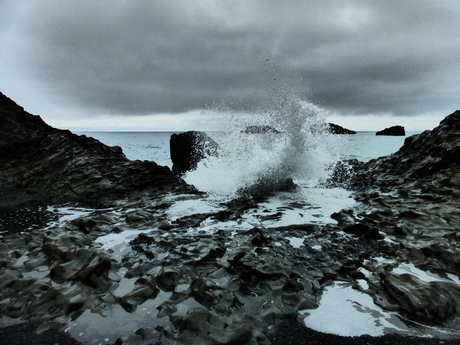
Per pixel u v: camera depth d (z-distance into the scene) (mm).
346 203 4867
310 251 2939
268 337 1866
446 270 2578
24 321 1991
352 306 2170
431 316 2012
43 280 2387
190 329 1828
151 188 5812
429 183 4672
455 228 3230
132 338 1795
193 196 5422
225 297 2156
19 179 5719
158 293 2295
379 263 2754
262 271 2473
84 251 2699
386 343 1829
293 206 4715
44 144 6500
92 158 6258
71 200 5180
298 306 2146
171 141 9242
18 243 3111
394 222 3582
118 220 3994
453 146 5086
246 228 3711
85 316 2031
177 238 3326
